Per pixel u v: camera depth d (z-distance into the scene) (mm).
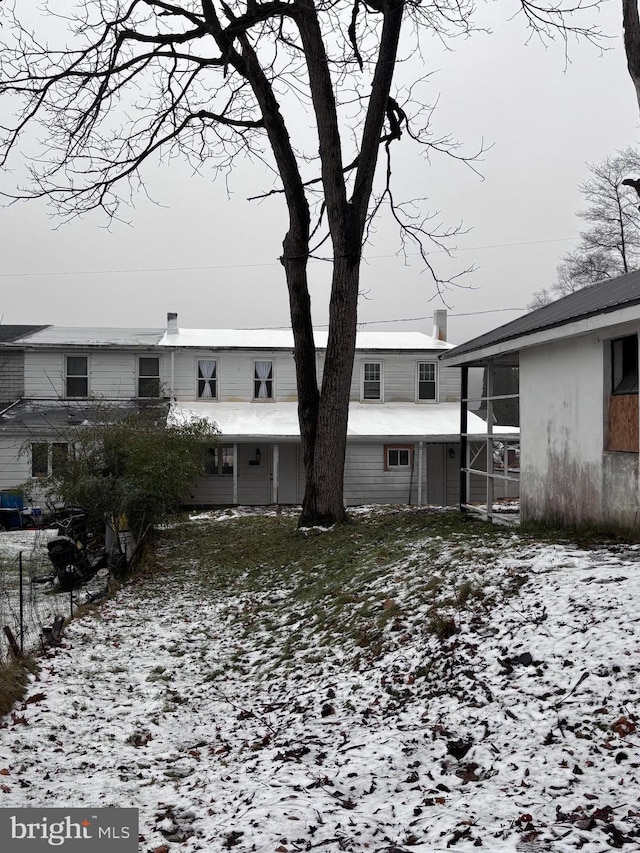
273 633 9648
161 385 28406
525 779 4582
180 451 16766
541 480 13188
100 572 16141
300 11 15156
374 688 6781
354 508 23438
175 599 12547
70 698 7520
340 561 12352
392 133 17844
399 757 5219
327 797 4727
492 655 6527
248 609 11156
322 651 8266
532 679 5875
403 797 4668
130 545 15562
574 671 5773
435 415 29297
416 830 4172
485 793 4480
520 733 5207
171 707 7316
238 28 14930
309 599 10656
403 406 30234
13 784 5480
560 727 5125
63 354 28734
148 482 14945
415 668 6867
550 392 12812
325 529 15883
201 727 6832
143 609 11945
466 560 9586
